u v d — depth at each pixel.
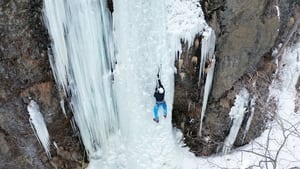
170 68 9.17
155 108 9.30
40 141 9.70
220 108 10.04
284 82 11.25
